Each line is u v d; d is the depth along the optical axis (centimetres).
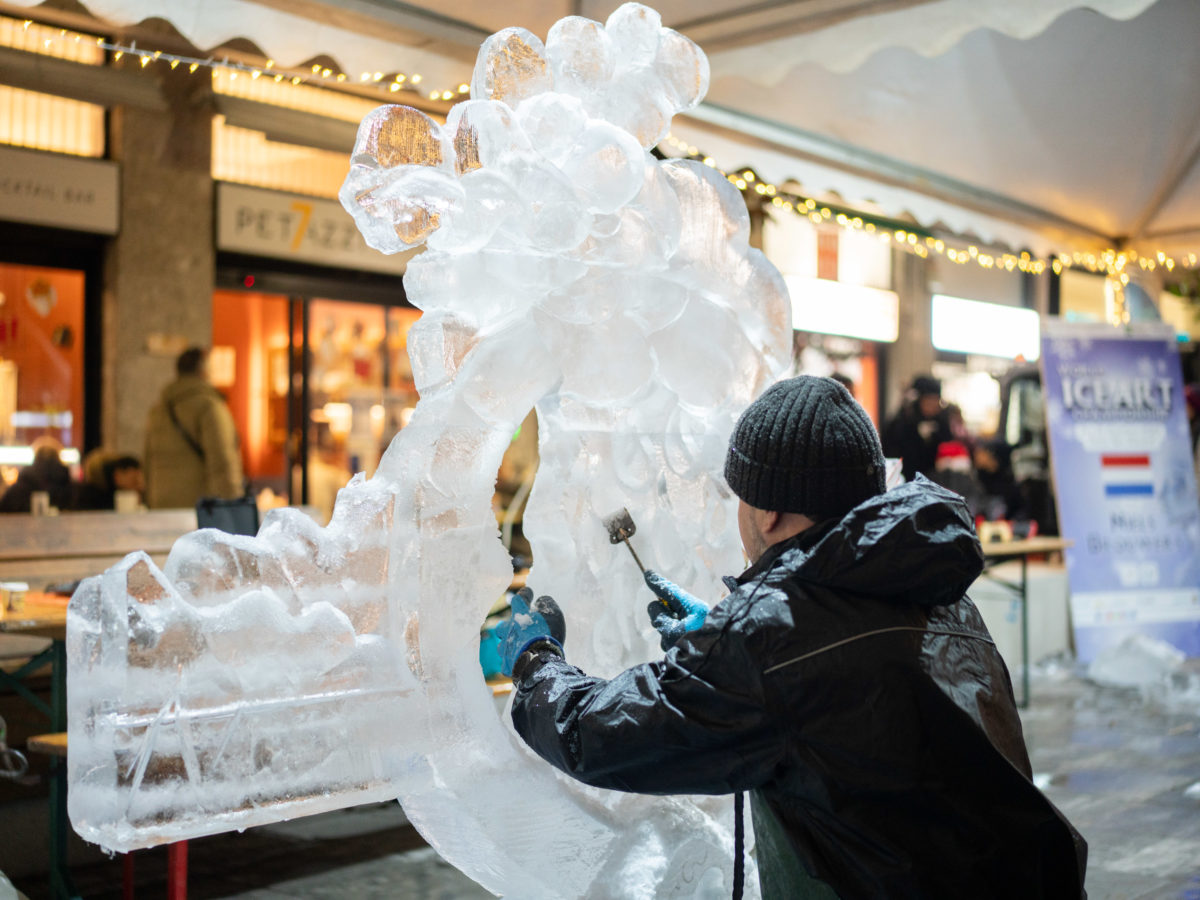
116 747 146
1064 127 549
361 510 170
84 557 489
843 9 396
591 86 198
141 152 716
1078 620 746
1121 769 511
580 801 191
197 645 153
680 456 210
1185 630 767
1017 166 595
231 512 429
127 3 354
